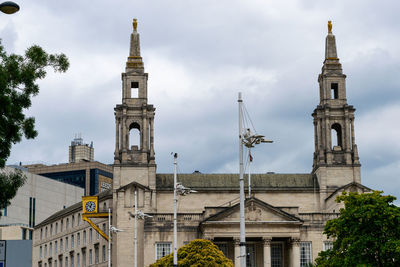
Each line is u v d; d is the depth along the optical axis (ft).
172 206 551.59
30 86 261.65
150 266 453.17
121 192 536.83
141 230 529.45
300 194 561.02
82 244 637.71
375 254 374.22
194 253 438.40
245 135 242.37
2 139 251.19
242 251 235.40
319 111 566.77
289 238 504.02
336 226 384.88
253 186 561.84
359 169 556.51
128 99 560.20
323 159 558.97
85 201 563.07
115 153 549.95
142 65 569.23
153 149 553.64
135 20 584.40
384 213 365.20
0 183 258.16
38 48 264.72
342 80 569.23
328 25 585.22
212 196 558.97
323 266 388.37
